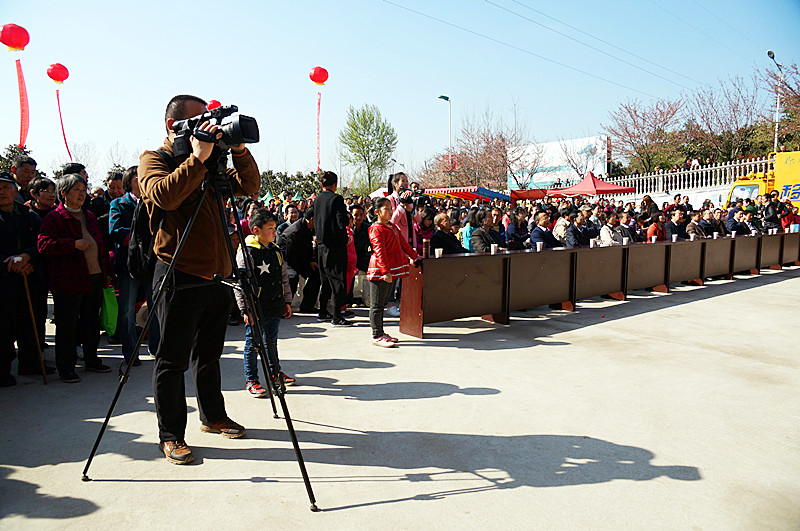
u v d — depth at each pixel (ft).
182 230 9.50
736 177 66.33
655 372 15.49
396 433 11.26
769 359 16.88
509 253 22.17
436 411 12.48
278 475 9.45
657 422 11.87
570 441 10.87
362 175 135.95
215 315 10.37
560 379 14.84
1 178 13.98
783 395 13.65
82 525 7.85
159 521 7.96
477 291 21.17
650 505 8.48
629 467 9.77
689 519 8.10
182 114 9.83
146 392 13.85
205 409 10.94
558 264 24.18
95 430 11.41
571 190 65.00
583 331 20.77
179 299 9.55
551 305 25.93
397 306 25.20
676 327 21.40
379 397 13.42
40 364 14.78
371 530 7.73
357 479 9.30
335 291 21.53
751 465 9.89
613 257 27.04
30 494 8.75
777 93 79.15
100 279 15.48
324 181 21.15
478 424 11.74
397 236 18.80
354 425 11.69
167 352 9.70
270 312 13.48
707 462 10.00
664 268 30.04
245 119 8.16
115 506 8.39
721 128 95.50
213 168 8.93
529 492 8.86
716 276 35.27
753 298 28.02
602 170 113.60
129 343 15.76
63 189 14.53
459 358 16.94
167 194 8.35
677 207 52.37
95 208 19.34
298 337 19.94
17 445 10.64
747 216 43.42
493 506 8.41
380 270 18.04
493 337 19.81
